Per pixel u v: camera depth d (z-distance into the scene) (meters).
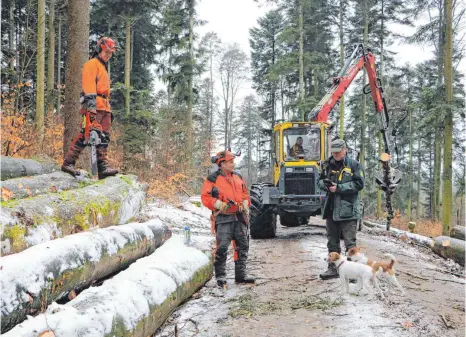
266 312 4.39
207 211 14.28
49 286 3.05
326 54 29.78
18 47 16.97
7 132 9.26
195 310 4.52
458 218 24.73
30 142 10.47
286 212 9.77
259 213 9.58
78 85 7.11
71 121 7.09
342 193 5.52
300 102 23.64
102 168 5.89
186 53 24.78
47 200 4.09
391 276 4.93
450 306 4.63
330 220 5.79
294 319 4.17
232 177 5.56
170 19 24.64
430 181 37.69
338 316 4.22
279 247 8.44
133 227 5.02
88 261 3.65
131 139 19.97
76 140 5.54
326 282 5.53
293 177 9.55
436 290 5.30
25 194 4.46
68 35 7.17
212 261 6.01
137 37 28.89
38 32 14.23
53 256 3.23
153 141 19.80
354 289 5.12
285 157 9.97
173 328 4.01
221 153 5.51
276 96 40.66
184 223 10.96
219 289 5.30
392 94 26.33
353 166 5.57
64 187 5.12
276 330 3.90
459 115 13.80
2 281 2.66
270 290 5.22
